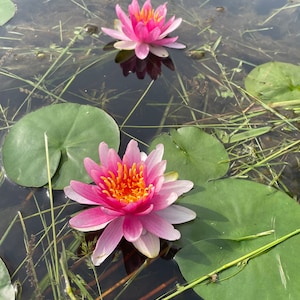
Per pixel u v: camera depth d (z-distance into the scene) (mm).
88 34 569
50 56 532
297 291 291
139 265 319
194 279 302
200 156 391
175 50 550
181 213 331
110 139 398
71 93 478
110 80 499
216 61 533
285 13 628
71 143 390
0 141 412
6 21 583
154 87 492
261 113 463
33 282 308
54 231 338
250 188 355
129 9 519
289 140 433
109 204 312
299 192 379
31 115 410
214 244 317
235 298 290
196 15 620
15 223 346
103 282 309
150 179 333
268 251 314
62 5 625
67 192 333
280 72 500
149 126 441
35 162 377
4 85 485
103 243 315
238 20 613
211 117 458
